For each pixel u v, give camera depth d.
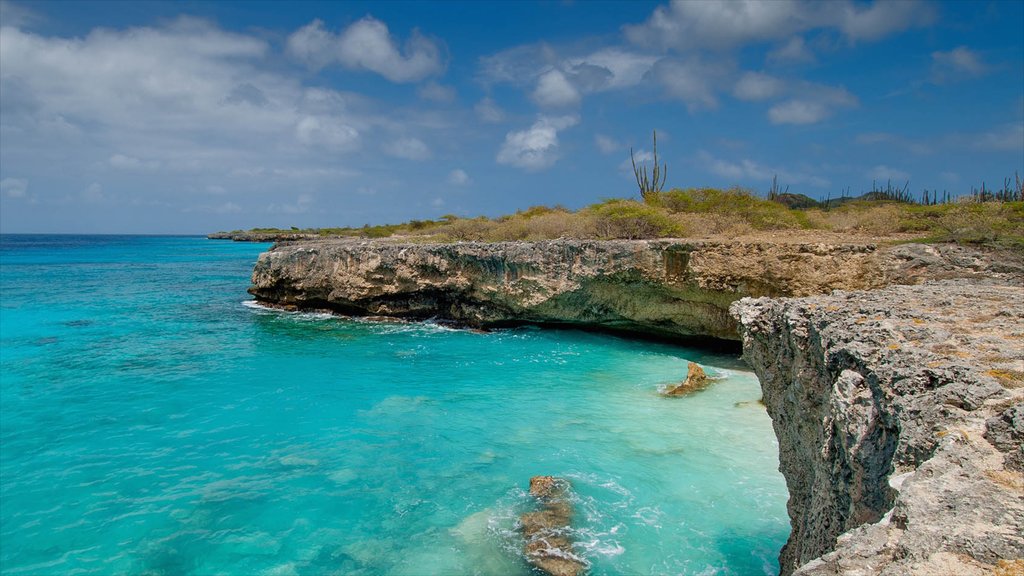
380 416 16.56
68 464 13.46
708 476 12.25
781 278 20.72
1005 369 4.81
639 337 27.30
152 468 13.25
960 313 6.90
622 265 24.16
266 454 13.97
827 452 5.57
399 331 29.44
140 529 10.73
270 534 10.52
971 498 3.24
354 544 10.16
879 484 4.48
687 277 22.69
